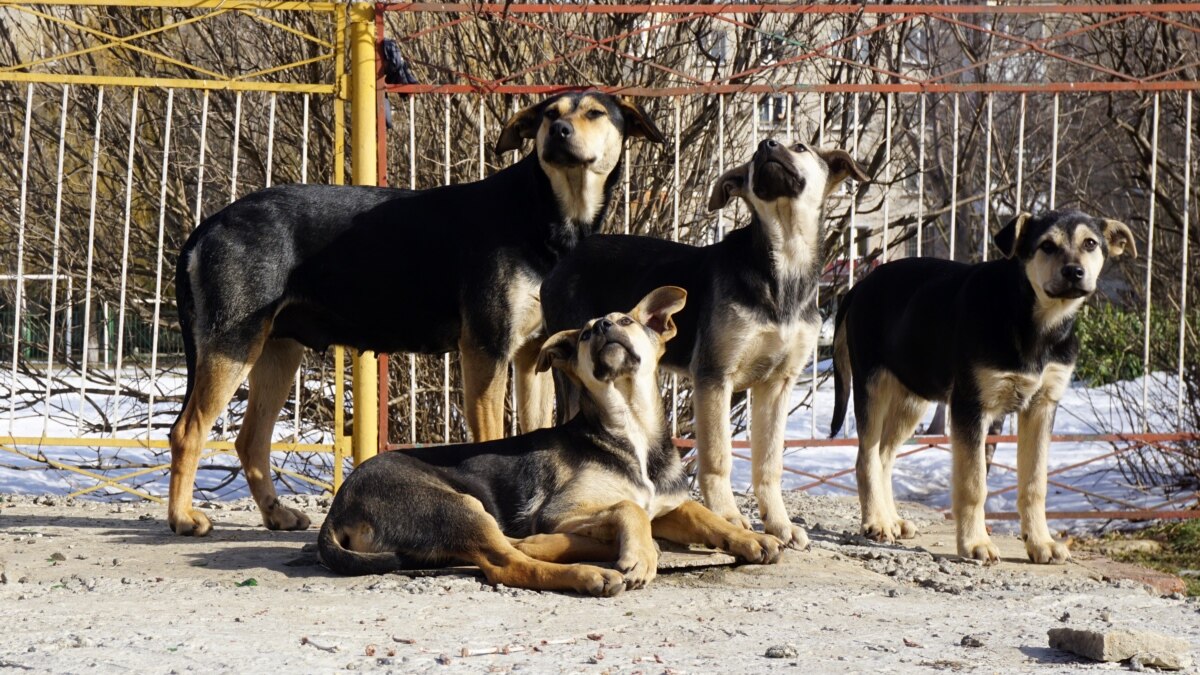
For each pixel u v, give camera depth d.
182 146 9.40
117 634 4.08
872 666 3.83
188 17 9.26
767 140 6.04
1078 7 7.73
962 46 11.38
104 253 9.08
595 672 3.69
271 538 6.29
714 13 7.82
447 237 6.51
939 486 9.77
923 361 6.61
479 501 5.25
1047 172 14.37
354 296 6.52
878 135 10.66
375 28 7.59
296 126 9.12
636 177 8.80
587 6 7.62
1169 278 11.51
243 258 6.30
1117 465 9.40
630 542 5.03
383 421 7.70
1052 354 6.19
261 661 3.72
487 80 8.32
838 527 7.32
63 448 10.22
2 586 5.00
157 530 6.54
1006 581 5.74
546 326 6.53
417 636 4.15
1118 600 5.38
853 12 7.80
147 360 9.91
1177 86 7.88
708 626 4.43
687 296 6.34
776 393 6.30
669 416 8.77
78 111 9.36
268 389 6.74
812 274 6.20
